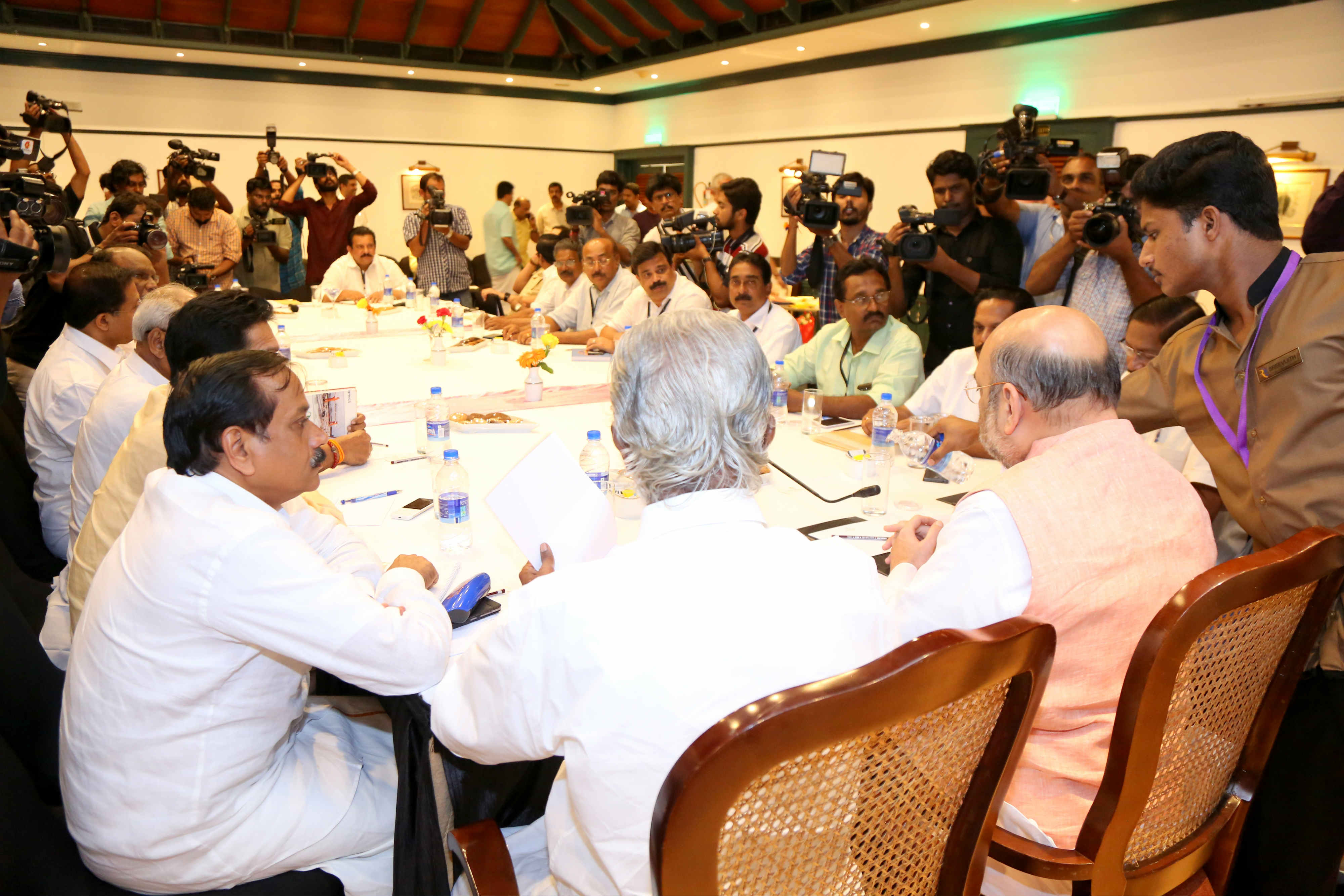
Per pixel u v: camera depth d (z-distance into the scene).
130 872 1.15
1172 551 1.13
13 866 1.03
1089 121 6.95
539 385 3.00
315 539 1.54
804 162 9.77
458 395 3.11
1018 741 0.84
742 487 0.91
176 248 6.58
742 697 0.80
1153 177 1.44
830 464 2.27
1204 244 1.41
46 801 1.39
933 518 1.55
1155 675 0.92
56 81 9.34
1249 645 1.03
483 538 1.77
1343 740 1.36
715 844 0.66
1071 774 1.15
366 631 1.12
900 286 3.78
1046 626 0.78
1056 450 1.14
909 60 8.37
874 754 0.76
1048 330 1.19
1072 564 1.07
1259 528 1.46
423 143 11.44
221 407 1.14
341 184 7.26
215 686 1.13
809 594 0.85
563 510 1.31
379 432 2.62
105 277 2.52
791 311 5.63
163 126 9.95
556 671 0.82
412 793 1.22
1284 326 1.38
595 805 0.82
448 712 0.98
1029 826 1.11
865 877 0.83
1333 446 1.33
